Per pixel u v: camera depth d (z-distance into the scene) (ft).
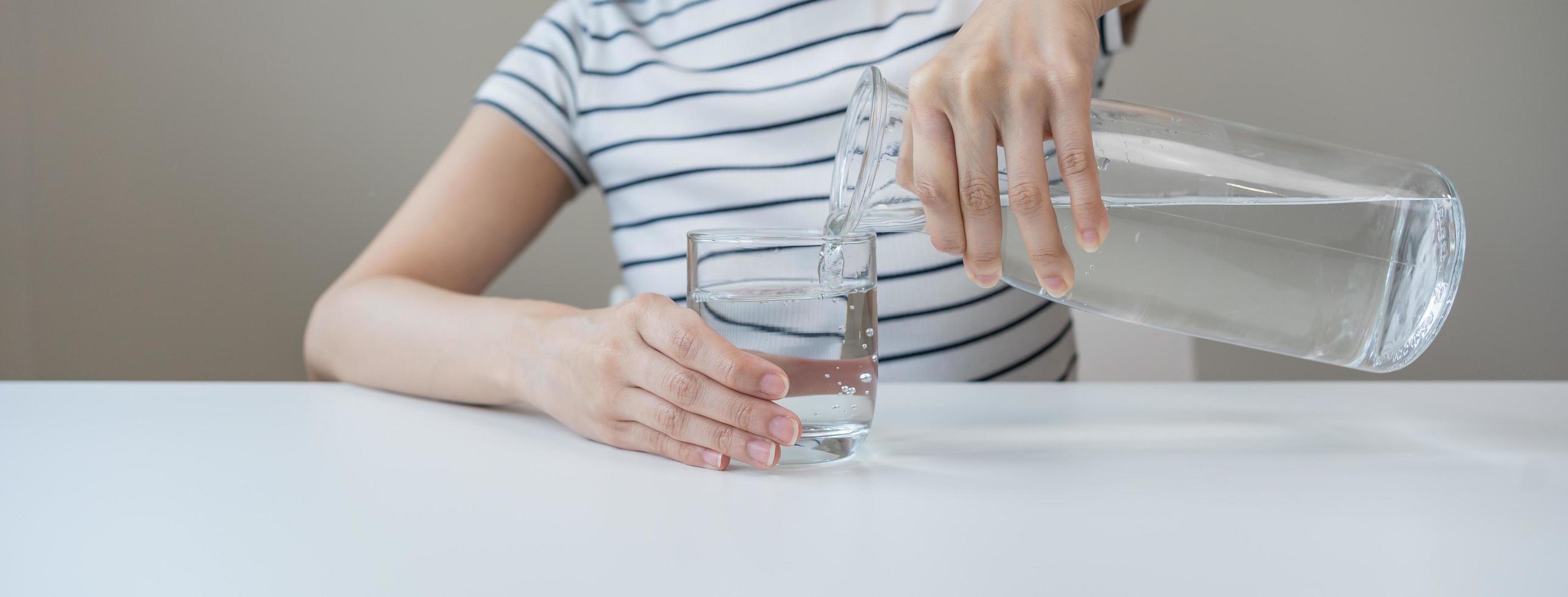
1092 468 2.14
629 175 3.82
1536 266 7.85
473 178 3.73
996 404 2.72
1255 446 2.29
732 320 2.18
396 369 2.80
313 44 7.88
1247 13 7.64
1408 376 8.08
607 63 3.91
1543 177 7.74
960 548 1.76
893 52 3.57
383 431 2.46
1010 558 1.73
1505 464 2.14
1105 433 2.41
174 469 2.16
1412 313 2.27
